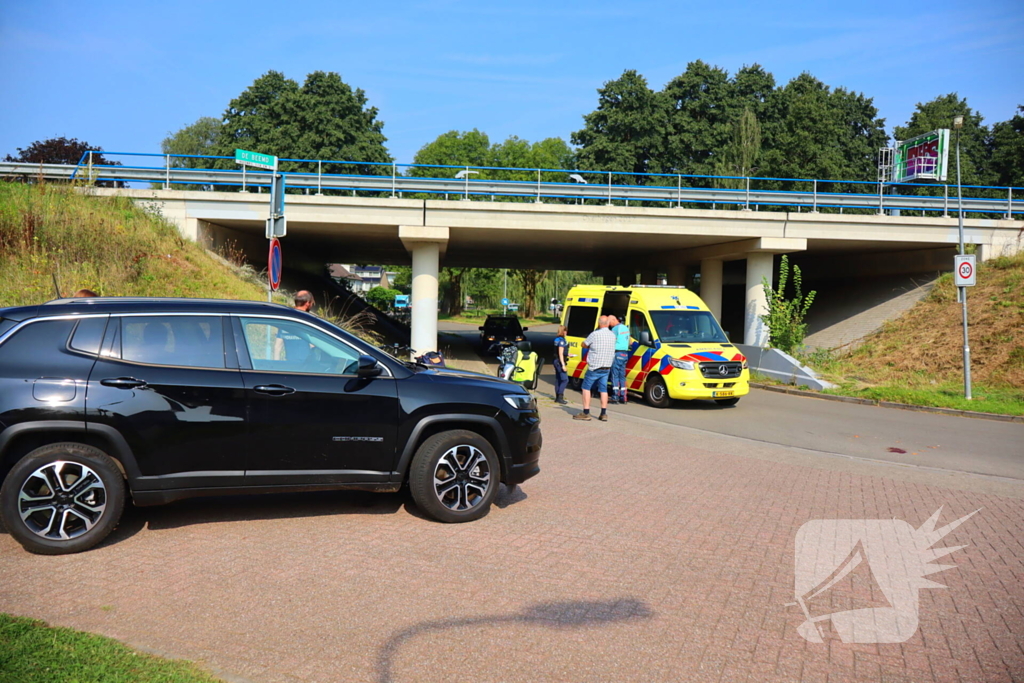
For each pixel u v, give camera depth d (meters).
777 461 9.41
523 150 65.19
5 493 4.80
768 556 5.40
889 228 24.33
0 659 3.29
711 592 4.64
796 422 13.48
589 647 3.80
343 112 48.34
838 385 18.06
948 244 25.47
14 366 4.93
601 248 29.86
